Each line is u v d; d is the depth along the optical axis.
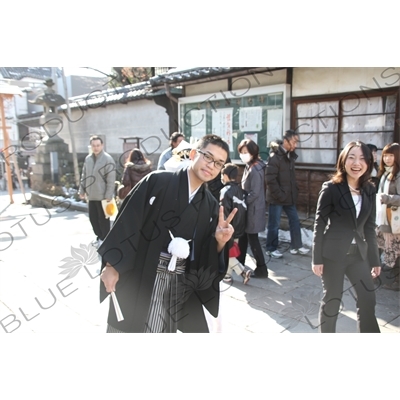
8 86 7.12
